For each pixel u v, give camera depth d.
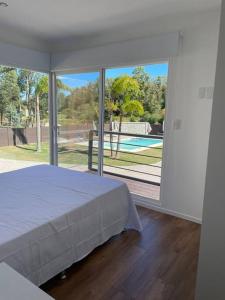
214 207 1.11
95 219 2.02
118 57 3.07
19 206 1.82
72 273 1.86
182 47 2.63
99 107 3.53
